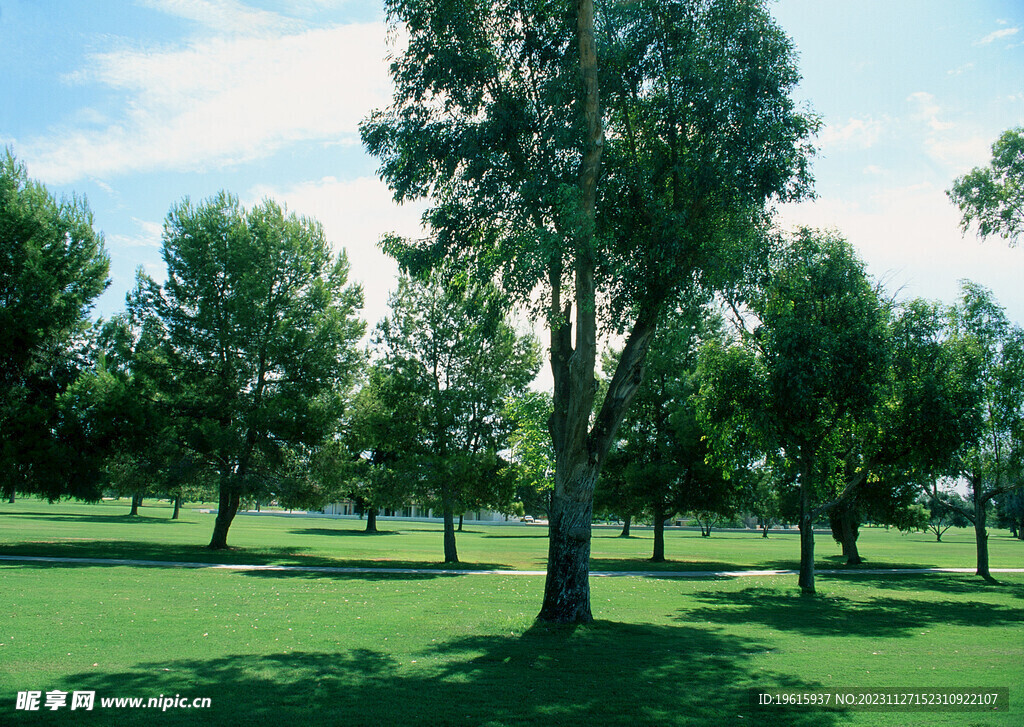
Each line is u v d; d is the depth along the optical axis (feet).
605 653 38.93
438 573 93.86
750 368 84.28
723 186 49.19
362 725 24.08
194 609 51.16
